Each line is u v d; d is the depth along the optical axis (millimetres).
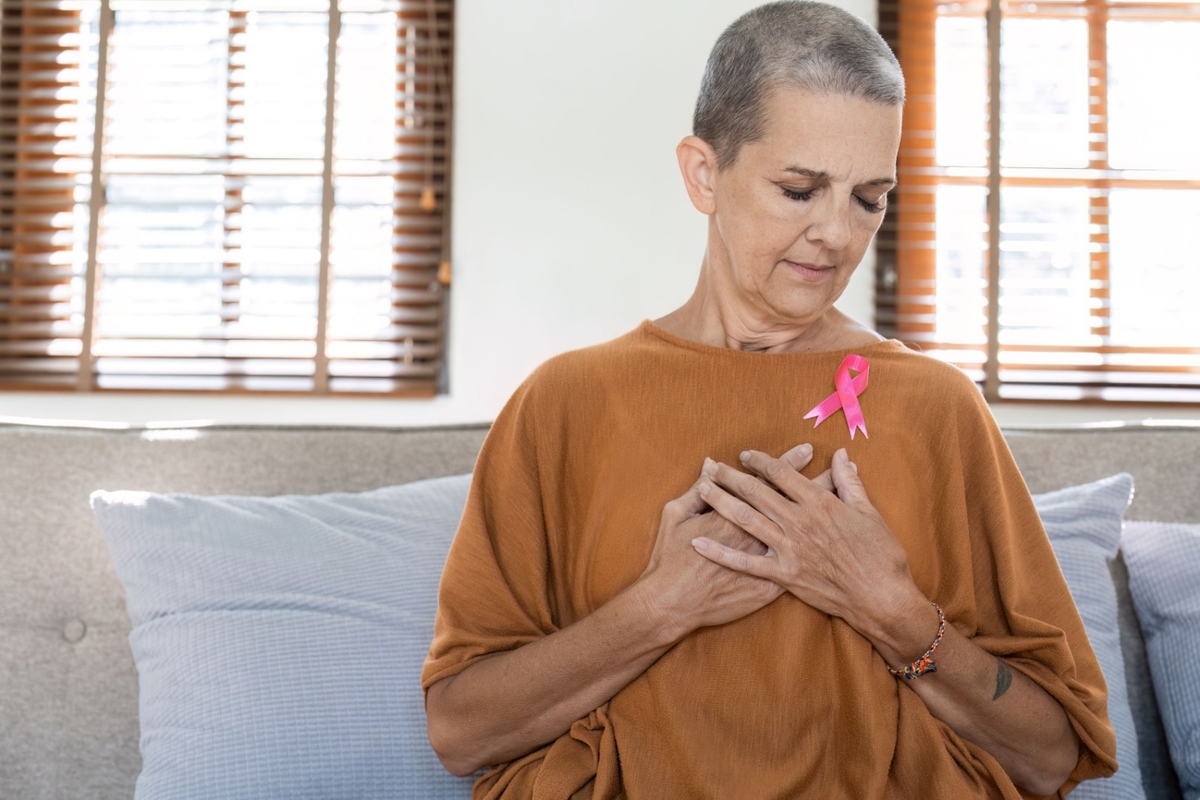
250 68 2812
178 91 2811
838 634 1159
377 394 2703
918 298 2766
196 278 2746
